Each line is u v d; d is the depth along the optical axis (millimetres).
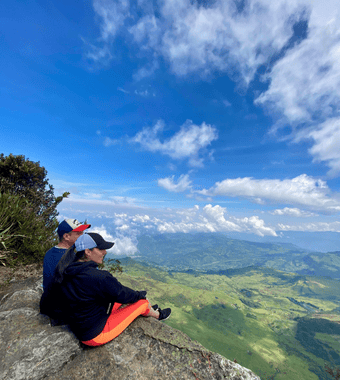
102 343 2105
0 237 4266
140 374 1944
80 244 2131
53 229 6477
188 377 1942
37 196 7277
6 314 2371
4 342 1993
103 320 2111
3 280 3695
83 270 2000
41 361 1895
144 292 2572
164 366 2035
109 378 1882
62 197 7734
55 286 2000
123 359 2074
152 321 2631
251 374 2037
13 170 7215
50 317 2287
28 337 2049
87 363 2021
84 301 1942
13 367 1794
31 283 3520
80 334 2066
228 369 2041
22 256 4473
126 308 2406
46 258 2672
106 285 1951
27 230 5062
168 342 2289
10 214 4891
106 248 2270
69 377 1880
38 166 7898
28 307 2586
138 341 2293
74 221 2852
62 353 2018
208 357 2160
